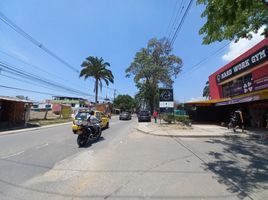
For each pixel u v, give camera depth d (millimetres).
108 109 57906
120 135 15188
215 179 5633
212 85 25812
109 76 45625
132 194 4652
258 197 4500
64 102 74812
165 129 18297
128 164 7141
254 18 8336
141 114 31672
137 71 48938
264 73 15000
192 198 4445
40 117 34250
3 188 4996
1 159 7828
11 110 21500
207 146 10656
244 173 6164
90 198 4445
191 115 28250
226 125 22453
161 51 45062
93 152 9109
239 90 18641
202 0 6480
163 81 45750
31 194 4645
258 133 14914
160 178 5707
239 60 18297
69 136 14211
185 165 7027
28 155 8500
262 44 14859
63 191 4816
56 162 7414
